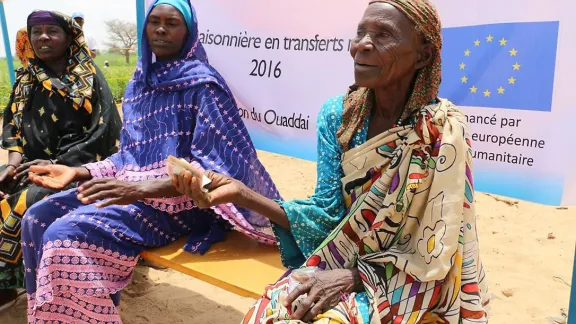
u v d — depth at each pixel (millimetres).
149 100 2779
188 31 2775
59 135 3273
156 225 2574
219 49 3559
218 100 2658
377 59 1833
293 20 3219
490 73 2643
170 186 2352
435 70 1870
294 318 1751
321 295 1813
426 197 1835
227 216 2521
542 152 2562
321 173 2154
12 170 3131
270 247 2641
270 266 2420
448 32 2730
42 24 3197
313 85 3230
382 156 1930
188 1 2771
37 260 2557
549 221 4348
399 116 1959
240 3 3402
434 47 1848
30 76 3350
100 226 2406
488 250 3857
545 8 2447
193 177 2002
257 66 3422
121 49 29406
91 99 3244
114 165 2752
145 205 2551
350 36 3035
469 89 2721
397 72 1854
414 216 1866
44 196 2865
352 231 1963
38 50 3229
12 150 3334
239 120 2730
